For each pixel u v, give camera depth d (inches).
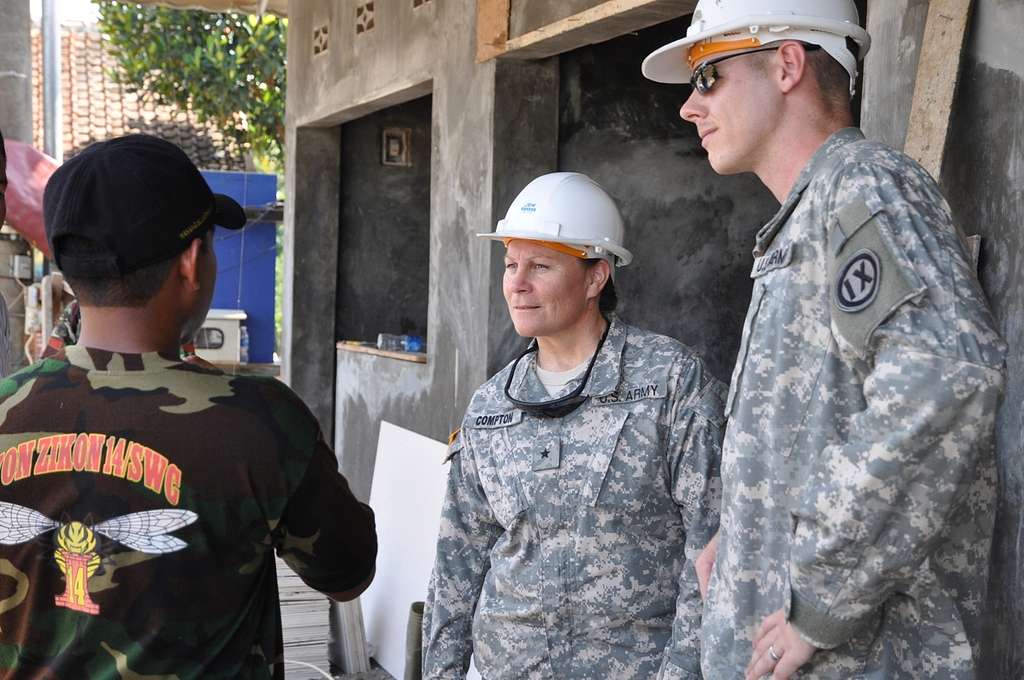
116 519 58.5
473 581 98.2
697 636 82.6
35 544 58.7
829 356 63.8
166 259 61.6
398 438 198.2
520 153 181.6
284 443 61.6
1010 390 84.9
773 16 70.0
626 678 88.2
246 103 589.0
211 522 59.1
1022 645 82.8
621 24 155.0
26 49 335.3
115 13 580.1
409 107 284.2
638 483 88.6
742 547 67.5
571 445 91.0
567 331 95.3
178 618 58.4
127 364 61.3
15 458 59.3
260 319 426.6
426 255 286.5
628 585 88.6
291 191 279.1
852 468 58.3
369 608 190.4
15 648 58.8
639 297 192.7
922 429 56.4
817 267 64.9
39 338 350.0
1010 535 84.4
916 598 63.5
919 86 92.8
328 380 278.8
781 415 65.4
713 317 195.9
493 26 179.6
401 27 217.6
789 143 71.8
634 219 191.8
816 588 60.6
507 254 97.7
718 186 194.9
